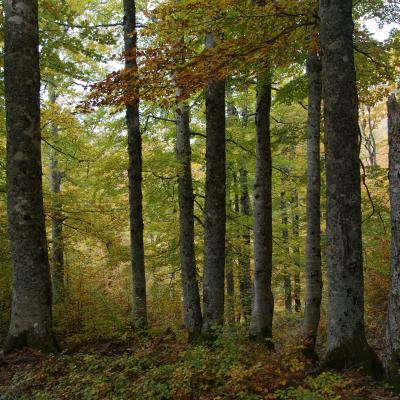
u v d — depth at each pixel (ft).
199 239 55.93
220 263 28.50
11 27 25.44
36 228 25.55
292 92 35.37
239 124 52.03
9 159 25.39
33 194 25.58
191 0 20.90
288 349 19.53
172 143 51.03
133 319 33.94
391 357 17.79
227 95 54.95
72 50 34.01
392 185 17.97
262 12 22.03
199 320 41.34
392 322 17.95
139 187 36.42
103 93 22.40
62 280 48.80
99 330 29.84
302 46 25.67
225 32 24.30
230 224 53.21
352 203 19.22
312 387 16.30
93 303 38.50
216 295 28.25
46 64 34.63
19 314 24.94
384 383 17.52
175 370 18.52
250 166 54.49
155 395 17.24
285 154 61.46
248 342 24.09
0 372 21.94
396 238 17.92
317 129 32.89
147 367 21.24
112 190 42.91
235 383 16.47
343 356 18.92
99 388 18.02
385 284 49.85
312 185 32.94
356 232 19.22
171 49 21.71
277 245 61.26
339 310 19.19
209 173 28.89
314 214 32.81
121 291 51.55
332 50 19.56
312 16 22.75
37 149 25.95
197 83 22.11
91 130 49.24
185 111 38.34
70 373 20.49
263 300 33.01
